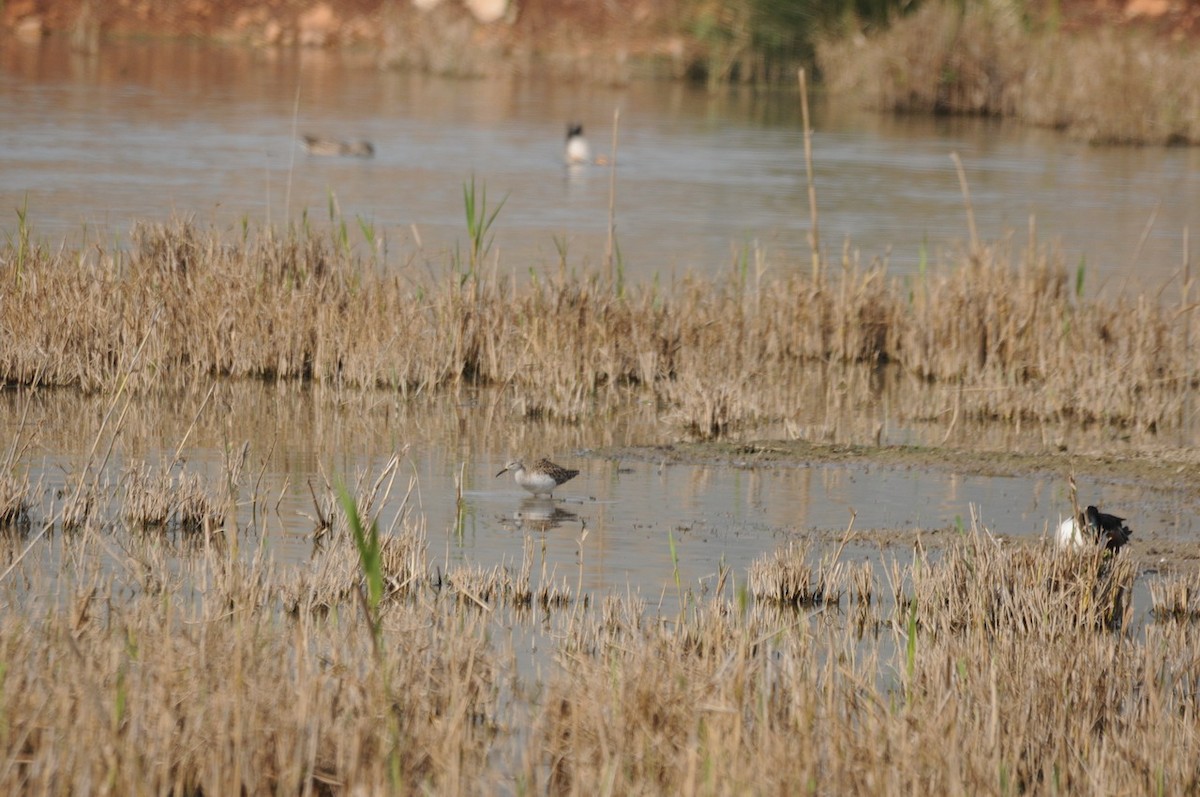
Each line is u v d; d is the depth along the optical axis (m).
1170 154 58.25
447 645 13.77
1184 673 14.38
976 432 24.88
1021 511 20.20
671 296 29.38
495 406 25.41
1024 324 28.67
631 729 12.03
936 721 12.24
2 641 12.67
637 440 23.53
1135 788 11.81
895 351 30.09
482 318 27.48
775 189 46.16
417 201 41.09
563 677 13.29
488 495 20.36
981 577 16.11
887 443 23.88
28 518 18.23
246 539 17.89
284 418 23.88
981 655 14.05
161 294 26.59
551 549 18.09
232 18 80.25
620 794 11.19
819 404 26.25
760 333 29.34
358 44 80.25
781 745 11.41
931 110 68.12
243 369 26.55
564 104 64.75
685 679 12.73
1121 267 36.09
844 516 19.81
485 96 66.31
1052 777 11.77
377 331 26.50
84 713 11.18
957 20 69.12
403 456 22.02
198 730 11.30
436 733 11.91
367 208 39.56
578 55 76.19
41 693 11.73
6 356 25.02
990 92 67.94
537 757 11.88
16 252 27.89
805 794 11.08
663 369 27.53
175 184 41.38
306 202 39.75
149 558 16.84
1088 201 45.88
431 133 54.81
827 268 33.28
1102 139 61.31
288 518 18.81
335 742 11.60
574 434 23.78
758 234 38.75
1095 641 14.67
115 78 64.19
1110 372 26.64
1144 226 41.88
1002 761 11.78
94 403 24.08
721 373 26.56
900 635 15.54
